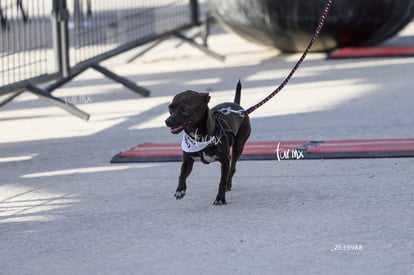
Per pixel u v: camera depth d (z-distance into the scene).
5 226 8.98
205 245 8.05
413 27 24.70
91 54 19.77
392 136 12.32
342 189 9.83
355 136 12.45
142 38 18.22
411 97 14.98
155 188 10.26
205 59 20.53
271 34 19.34
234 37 24.14
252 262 7.50
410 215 8.70
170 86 17.30
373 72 17.58
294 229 8.41
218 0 19.67
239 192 9.93
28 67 19.00
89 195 10.08
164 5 21.81
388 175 10.31
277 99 15.43
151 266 7.53
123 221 8.97
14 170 11.51
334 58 19.39
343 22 18.70
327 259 7.48
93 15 23.34
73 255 7.94
